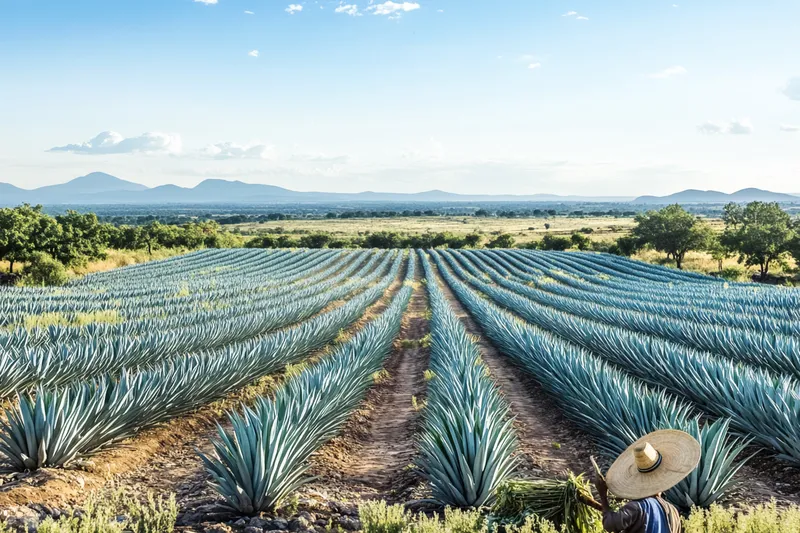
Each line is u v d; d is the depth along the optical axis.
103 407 9.70
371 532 6.00
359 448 11.34
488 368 19.66
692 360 13.70
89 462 8.90
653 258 78.06
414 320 35.06
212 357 13.88
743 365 15.00
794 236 52.56
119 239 79.25
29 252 48.81
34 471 8.19
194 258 73.62
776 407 9.59
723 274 59.91
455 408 8.99
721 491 7.51
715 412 11.80
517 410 14.12
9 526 6.16
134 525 6.05
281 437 7.63
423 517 6.30
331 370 12.88
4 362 11.80
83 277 50.09
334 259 79.69
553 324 25.98
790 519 5.42
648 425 9.02
